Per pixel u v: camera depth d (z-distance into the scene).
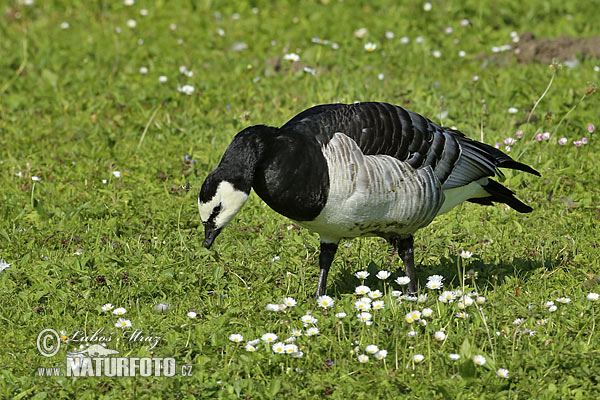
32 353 9.59
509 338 9.52
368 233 10.42
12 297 10.80
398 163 10.00
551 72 17.77
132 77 18.28
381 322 9.85
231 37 20.53
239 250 12.15
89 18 22.00
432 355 9.29
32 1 22.42
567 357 9.07
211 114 16.56
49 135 16.05
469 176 10.88
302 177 9.57
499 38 19.94
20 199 13.66
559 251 12.06
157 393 8.75
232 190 9.48
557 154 14.77
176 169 14.71
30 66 19.11
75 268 11.44
